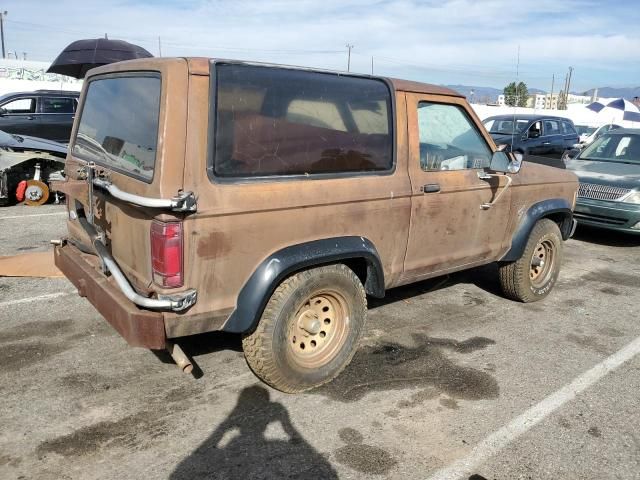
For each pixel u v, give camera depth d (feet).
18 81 85.10
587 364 13.24
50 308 15.43
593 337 14.93
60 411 10.44
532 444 9.95
